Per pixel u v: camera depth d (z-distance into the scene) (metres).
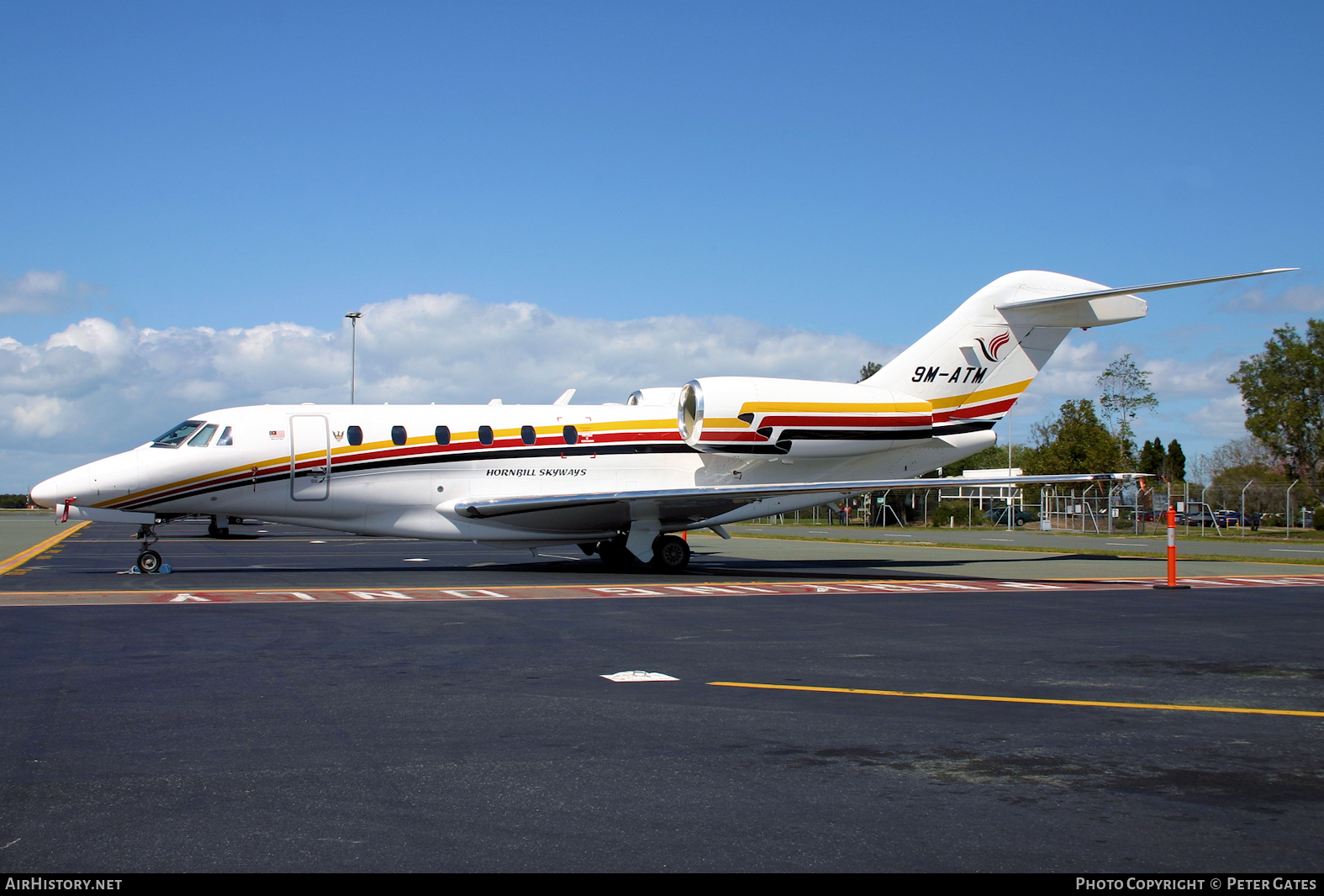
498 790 5.34
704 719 7.02
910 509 63.09
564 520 20.66
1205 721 7.07
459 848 4.50
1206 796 5.35
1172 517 17.50
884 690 8.08
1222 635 11.50
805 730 6.73
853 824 4.88
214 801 5.12
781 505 22.05
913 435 21.39
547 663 9.22
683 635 11.09
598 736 6.50
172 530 48.59
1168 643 10.80
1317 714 7.30
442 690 7.95
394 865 4.30
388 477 19.58
